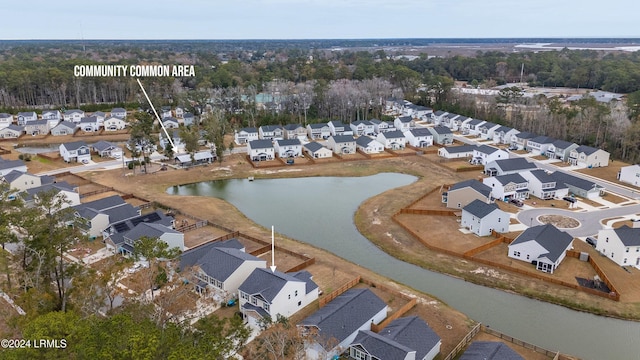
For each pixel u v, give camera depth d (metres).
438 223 61.84
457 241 56.06
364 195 75.81
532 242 49.62
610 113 102.38
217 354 23.56
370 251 55.12
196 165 91.69
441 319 40.19
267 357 30.30
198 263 44.31
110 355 19.36
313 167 91.62
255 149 95.06
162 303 32.50
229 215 65.62
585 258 50.66
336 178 85.75
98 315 32.38
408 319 36.94
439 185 78.38
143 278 37.25
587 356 36.00
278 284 38.91
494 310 42.66
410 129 109.12
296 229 61.62
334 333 34.78
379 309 38.91
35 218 39.28
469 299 44.53
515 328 39.78
